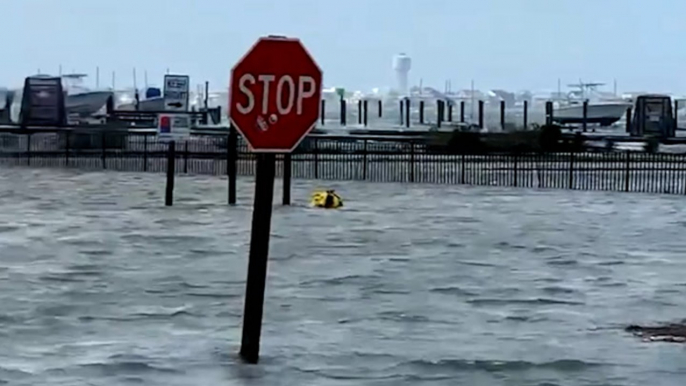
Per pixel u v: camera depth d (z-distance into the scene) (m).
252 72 11.80
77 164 64.94
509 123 118.81
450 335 15.23
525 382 12.54
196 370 12.83
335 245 26.86
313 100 11.96
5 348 14.06
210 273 21.31
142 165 63.12
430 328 15.75
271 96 11.85
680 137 89.00
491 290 19.52
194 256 24.22
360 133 91.62
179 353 13.72
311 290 19.19
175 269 21.92
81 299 18.03
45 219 33.66
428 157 62.28
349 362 13.39
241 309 17.06
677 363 13.52
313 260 23.70
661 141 80.94
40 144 72.31
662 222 35.00
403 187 51.25
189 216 34.84
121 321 16.03
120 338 14.73
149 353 13.72
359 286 19.77
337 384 12.32
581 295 19.09
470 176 56.97
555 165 57.50
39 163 65.94
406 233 30.28
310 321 16.11
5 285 19.58
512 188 51.56
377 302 18.00
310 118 11.98
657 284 20.58
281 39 11.88
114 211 36.72
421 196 45.84
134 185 49.94
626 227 33.16
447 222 34.12
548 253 25.86
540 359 13.70
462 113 126.00
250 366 13.05
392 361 13.48
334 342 14.56
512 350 14.24
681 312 17.39
